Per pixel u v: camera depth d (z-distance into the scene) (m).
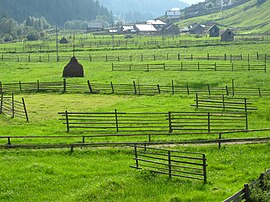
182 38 179.62
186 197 27.03
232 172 31.59
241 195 24.42
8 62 106.62
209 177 30.47
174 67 86.62
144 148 34.38
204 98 56.97
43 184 29.84
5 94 64.12
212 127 43.34
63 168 32.56
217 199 26.67
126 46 143.25
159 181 29.77
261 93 59.84
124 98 59.78
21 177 30.75
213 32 182.00
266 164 33.06
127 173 31.44
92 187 28.59
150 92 62.62
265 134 40.59
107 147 36.88
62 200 27.22
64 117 47.91
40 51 134.75
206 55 106.19
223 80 70.50
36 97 61.34
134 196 27.70
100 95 62.56
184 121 44.97
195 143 37.84
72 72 79.12
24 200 27.75
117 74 80.88
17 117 47.94
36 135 39.94
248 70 79.94
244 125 44.09
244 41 143.38
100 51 129.75
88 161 34.03
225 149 36.41
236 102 52.72
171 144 37.62
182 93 61.88
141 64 91.81
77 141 38.25
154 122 44.28
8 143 36.62
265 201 23.98
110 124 44.16
